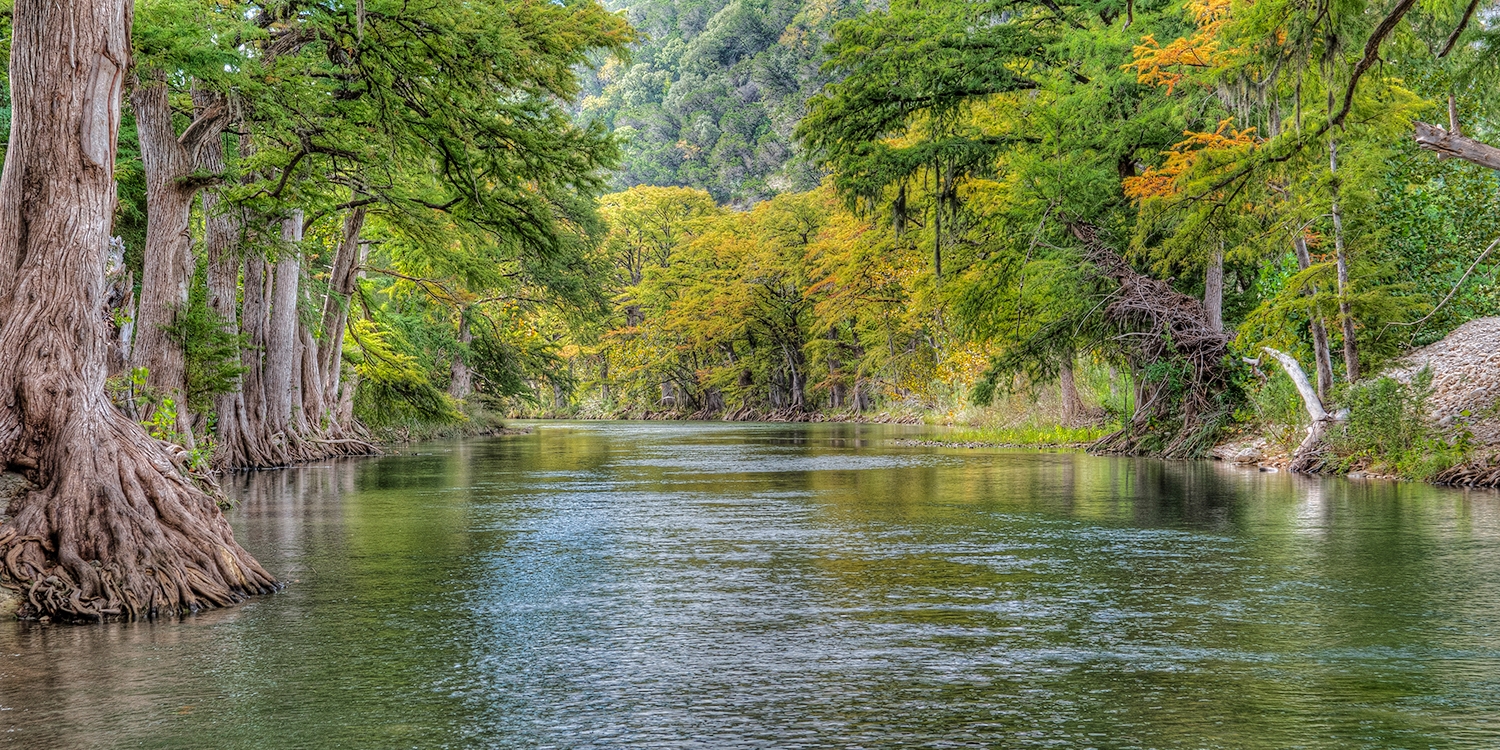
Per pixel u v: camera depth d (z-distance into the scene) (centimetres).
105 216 870
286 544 1092
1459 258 2325
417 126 2050
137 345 1862
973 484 1788
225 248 2281
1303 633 670
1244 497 1511
